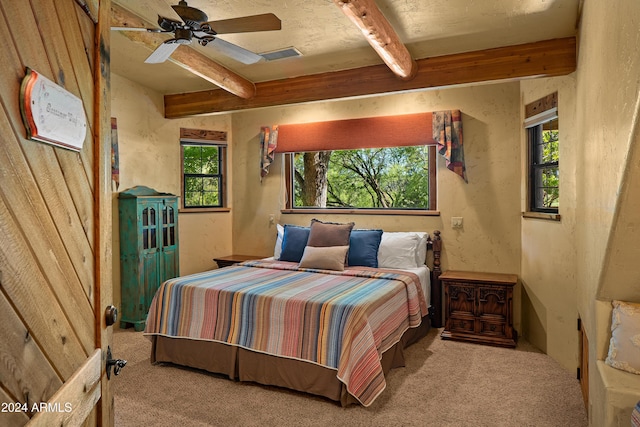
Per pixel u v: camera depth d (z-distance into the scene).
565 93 3.27
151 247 4.49
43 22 0.89
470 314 3.96
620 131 1.66
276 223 5.35
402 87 3.81
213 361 3.17
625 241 1.79
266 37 3.32
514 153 4.21
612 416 1.71
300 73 4.18
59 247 0.95
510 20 2.96
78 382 1.00
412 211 4.64
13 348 0.75
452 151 4.35
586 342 2.61
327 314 2.81
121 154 4.48
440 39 3.30
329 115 5.00
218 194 5.57
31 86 0.81
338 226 4.38
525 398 2.79
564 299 3.30
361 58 3.78
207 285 3.34
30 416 0.80
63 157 0.99
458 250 4.46
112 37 3.45
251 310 3.05
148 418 2.54
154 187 4.89
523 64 3.37
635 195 1.62
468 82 3.56
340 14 2.94
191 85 4.67
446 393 2.86
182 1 2.29
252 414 2.60
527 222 3.97
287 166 5.35
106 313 1.22
